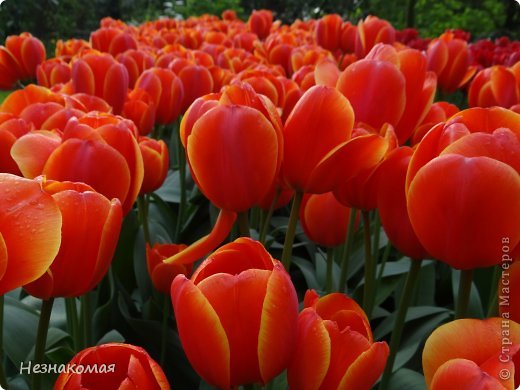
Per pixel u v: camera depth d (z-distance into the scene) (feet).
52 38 25.53
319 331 1.88
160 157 3.75
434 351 1.84
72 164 2.52
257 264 2.04
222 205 2.53
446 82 6.56
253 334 1.84
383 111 3.00
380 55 3.15
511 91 4.49
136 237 4.86
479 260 2.10
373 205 2.83
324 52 7.86
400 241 2.56
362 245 5.16
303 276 5.41
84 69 4.80
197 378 4.14
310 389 1.90
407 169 2.30
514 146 2.03
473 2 25.89
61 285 2.15
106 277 4.73
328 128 2.52
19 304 3.82
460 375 1.63
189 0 27.14
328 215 3.57
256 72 4.83
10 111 4.07
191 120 2.64
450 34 8.79
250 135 2.38
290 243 2.77
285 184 2.83
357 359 1.86
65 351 3.27
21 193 1.73
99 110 4.29
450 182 1.98
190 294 1.78
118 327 4.37
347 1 27.45
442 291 5.19
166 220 6.20
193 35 10.55
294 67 7.16
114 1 31.65
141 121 4.83
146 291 4.66
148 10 34.42
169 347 4.13
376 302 4.43
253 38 10.70
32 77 7.49
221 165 2.42
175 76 5.25
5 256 1.64
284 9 34.12
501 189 1.94
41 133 3.02
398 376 3.38
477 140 2.03
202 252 2.58
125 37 7.77
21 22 24.61
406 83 3.13
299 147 2.56
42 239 1.71
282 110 4.24
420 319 4.02
